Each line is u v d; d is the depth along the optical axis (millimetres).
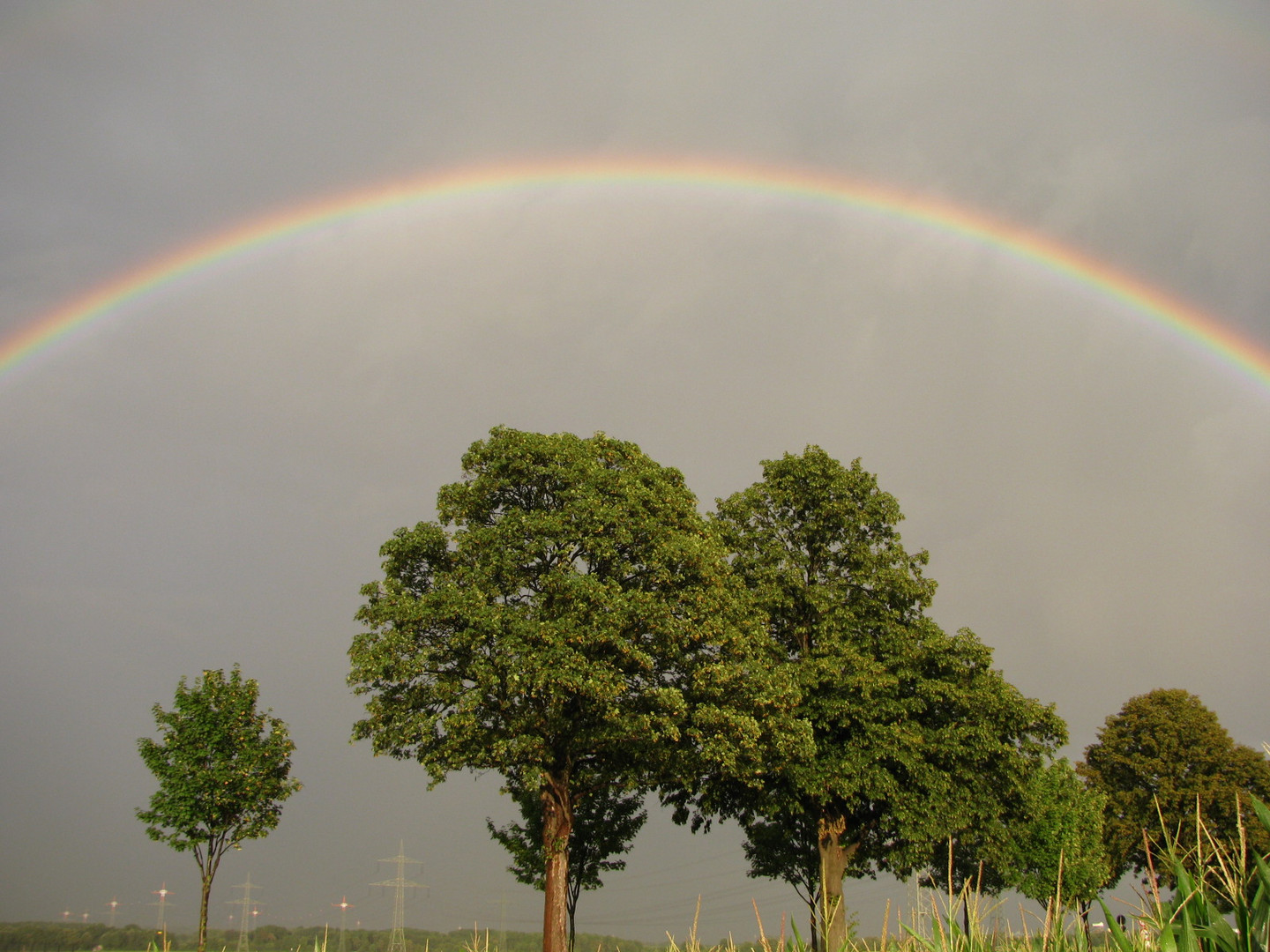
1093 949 6879
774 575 31906
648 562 26188
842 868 30953
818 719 30031
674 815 32688
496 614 24484
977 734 29531
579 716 26359
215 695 25703
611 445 29141
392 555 27094
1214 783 45406
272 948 44188
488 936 14961
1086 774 50094
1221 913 5652
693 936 7586
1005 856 29609
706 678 25750
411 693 25016
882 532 33719
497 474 27844
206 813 24266
